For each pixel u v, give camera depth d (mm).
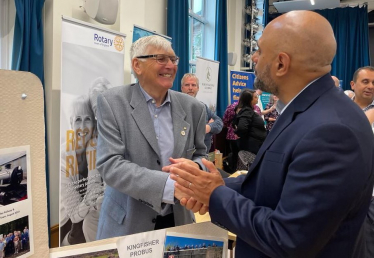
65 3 2613
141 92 1260
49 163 2545
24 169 683
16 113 662
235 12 6609
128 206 1192
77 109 2395
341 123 664
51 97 2541
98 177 2633
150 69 1201
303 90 771
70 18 2289
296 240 646
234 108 4902
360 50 7535
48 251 745
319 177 643
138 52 1225
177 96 1348
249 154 4254
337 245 725
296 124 738
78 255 780
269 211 729
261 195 788
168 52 1221
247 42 6980
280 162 742
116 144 1156
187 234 906
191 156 1316
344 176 636
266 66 810
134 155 1193
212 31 5918
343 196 633
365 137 692
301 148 678
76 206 2465
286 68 772
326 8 7594
